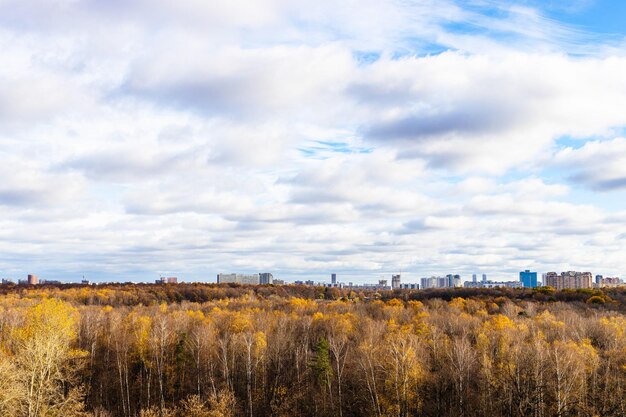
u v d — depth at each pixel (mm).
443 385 74375
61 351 54719
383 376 74562
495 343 83125
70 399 55438
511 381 67125
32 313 63562
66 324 59875
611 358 76250
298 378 85062
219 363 92062
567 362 64438
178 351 88625
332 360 90188
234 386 88500
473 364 77000
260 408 81938
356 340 93500
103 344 99062
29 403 48438
